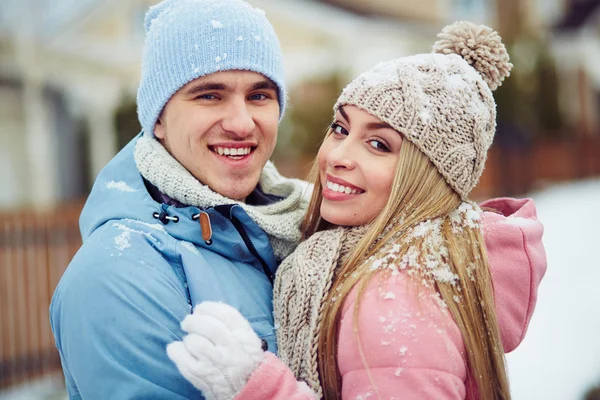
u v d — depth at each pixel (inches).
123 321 57.7
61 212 212.4
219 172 70.5
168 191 67.6
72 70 519.5
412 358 54.7
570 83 721.6
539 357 148.5
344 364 58.1
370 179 64.2
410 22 631.2
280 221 72.3
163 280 60.8
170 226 65.7
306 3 521.0
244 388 53.9
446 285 59.7
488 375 59.9
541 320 175.2
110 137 512.4
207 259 66.1
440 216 64.2
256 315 65.8
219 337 54.1
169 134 71.4
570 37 722.8
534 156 553.3
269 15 516.1
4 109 497.0
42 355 203.0
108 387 57.0
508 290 63.7
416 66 65.0
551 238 271.3
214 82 68.6
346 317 59.0
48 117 517.0
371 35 535.5
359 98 64.6
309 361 61.1
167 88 69.4
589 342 155.4
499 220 65.6
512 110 553.0
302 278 64.7
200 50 68.1
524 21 708.7
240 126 68.7
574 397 127.8
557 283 208.8
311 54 510.0
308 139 447.5
